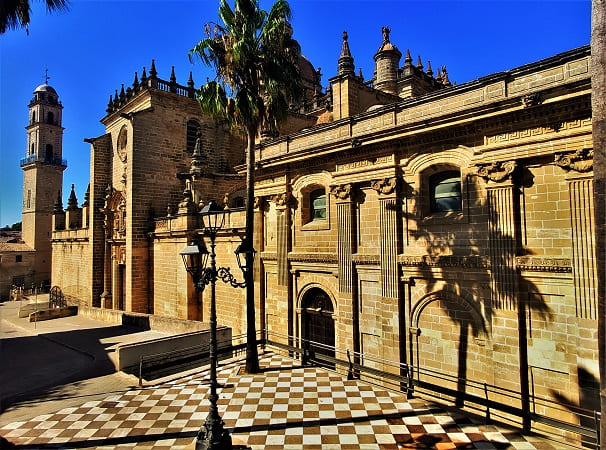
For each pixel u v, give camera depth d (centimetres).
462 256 1384
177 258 2778
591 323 1093
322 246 1886
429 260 1461
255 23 1566
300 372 1623
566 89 1108
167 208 3081
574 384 1138
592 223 1105
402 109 1579
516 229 1265
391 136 1540
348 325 1725
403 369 1544
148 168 3142
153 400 1373
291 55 1645
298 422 1192
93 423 1206
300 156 1906
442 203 1509
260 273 2172
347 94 2159
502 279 1271
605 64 695
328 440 1088
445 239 1448
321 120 2811
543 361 1198
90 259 3759
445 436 1098
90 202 3794
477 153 1342
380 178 1622
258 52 1588
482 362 1333
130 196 3062
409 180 1558
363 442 1074
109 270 3694
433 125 1409
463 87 1379
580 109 1121
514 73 1262
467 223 1388
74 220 4769
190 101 3384
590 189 1112
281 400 1350
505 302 1263
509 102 1218
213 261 1074
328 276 1856
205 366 1752
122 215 3450
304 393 1405
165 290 2909
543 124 1198
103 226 3762
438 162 1462
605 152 691
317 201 1977
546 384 1191
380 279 1630
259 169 2133
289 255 2005
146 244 3117
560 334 1168
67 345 2266
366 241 1705
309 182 1941
